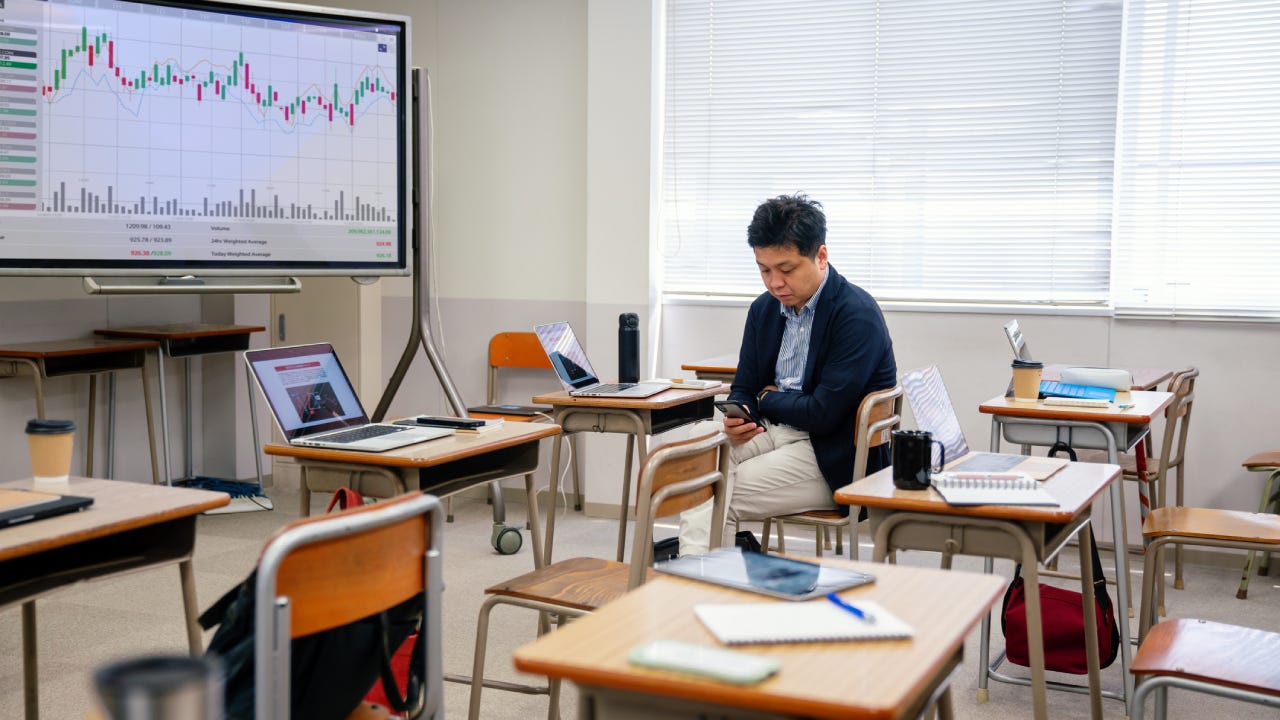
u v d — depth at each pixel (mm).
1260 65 4609
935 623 1387
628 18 5305
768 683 1160
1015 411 3438
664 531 5145
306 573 1519
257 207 4273
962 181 5098
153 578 4227
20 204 3898
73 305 5141
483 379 5926
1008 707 3049
